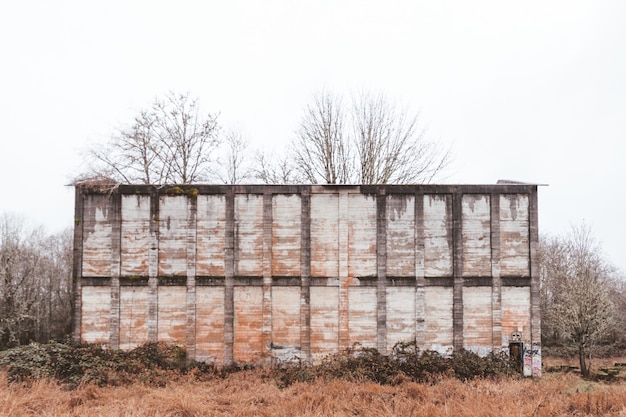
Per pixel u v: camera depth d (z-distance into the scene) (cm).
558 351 3856
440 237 2348
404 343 2295
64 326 4706
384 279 2327
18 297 4178
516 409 1500
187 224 2361
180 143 3447
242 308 2328
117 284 2330
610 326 3900
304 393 1756
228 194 2372
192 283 2330
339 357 2259
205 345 2311
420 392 1808
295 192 2369
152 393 1827
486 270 2341
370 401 1720
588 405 1603
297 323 2320
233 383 2041
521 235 2359
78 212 2369
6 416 1453
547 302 4575
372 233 2355
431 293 2328
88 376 1984
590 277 3425
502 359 2270
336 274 2334
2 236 4578
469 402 1617
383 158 3556
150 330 2312
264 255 2339
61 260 5522
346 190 2366
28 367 2009
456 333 2303
